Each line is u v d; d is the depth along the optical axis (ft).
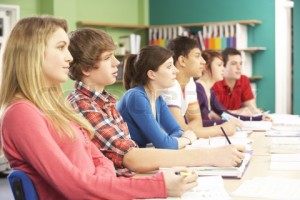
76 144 4.69
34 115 4.27
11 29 4.64
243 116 12.32
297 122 11.78
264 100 20.42
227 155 5.45
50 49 4.56
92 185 4.22
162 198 4.31
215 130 9.30
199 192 4.50
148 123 7.40
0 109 4.46
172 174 4.44
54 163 4.15
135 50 20.86
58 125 4.57
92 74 6.06
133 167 5.75
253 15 20.51
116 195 4.27
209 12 21.36
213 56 12.53
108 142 5.79
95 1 21.15
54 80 4.69
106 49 6.01
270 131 10.07
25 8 18.93
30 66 4.45
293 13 20.94
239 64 14.94
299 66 21.01
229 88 15.06
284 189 4.58
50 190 4.38
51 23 4.63
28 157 4.16
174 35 20.93
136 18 22.59
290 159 6.35
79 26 20.13
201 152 5.60
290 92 20.99
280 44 20.13
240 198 4.29
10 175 4.25
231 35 19.72
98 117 5.85
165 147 7.43
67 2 19.47
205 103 11.63
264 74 20.40
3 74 4.51
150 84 8.04
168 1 22.21
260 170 5.71
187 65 10.10
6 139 4.25
